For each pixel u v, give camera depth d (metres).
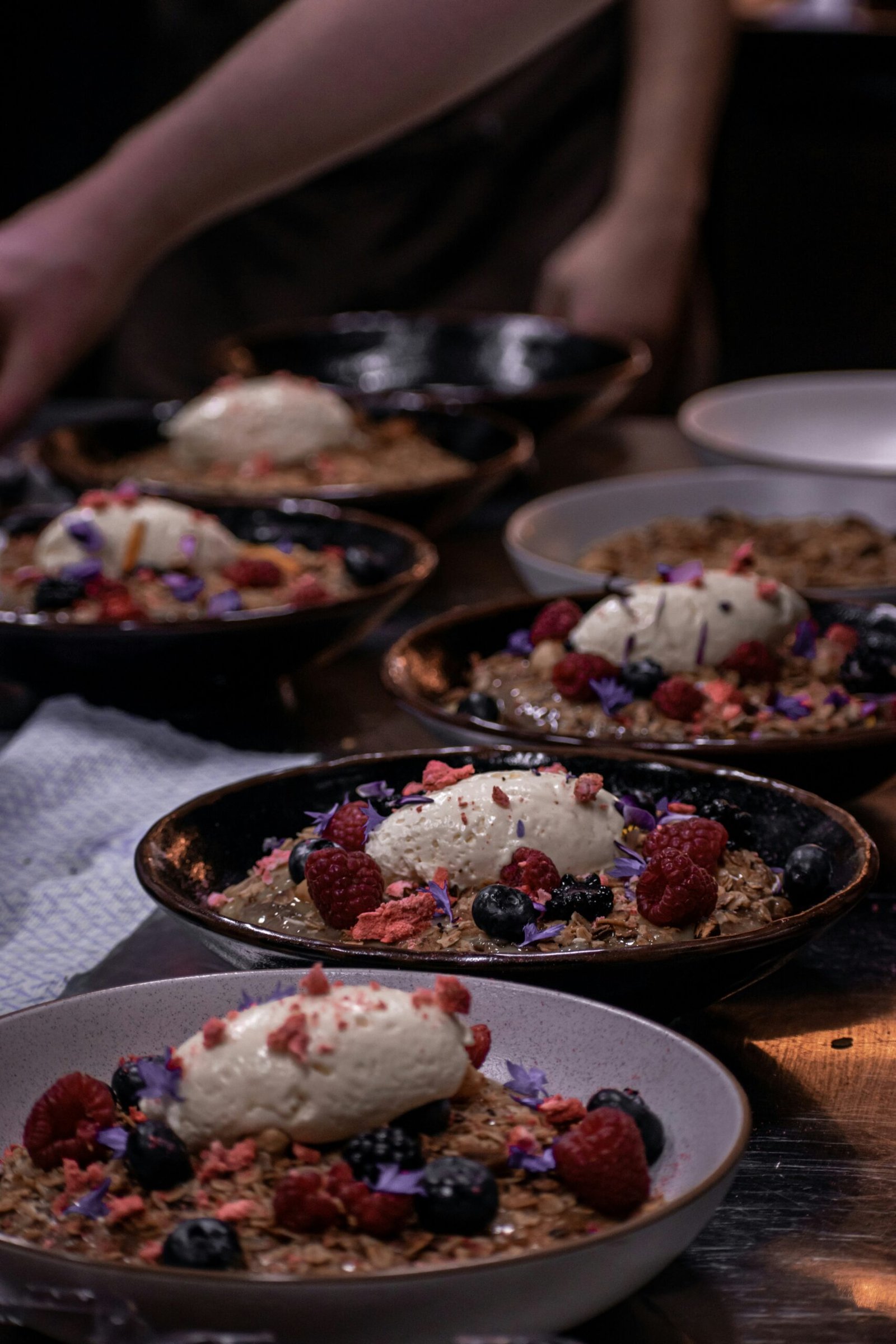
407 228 3.87
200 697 1.84
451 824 1.22
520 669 1.66
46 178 4.25
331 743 1.79
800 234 4.83
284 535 2.14
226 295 3.88
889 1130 1.08
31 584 1.93
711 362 4.06
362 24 2.63
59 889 1.42
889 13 5.30
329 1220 0.86
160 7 3.88
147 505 1.98
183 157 2.64
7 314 2.55
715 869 1.22
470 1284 0.77
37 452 2.47
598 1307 0.83
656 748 1.39
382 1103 0.92
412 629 2.13
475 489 2.37
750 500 2.41
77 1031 1.05
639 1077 1.00
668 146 3.63
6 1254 0.80
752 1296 0.92
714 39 3.67
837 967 1.30
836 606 1.77
